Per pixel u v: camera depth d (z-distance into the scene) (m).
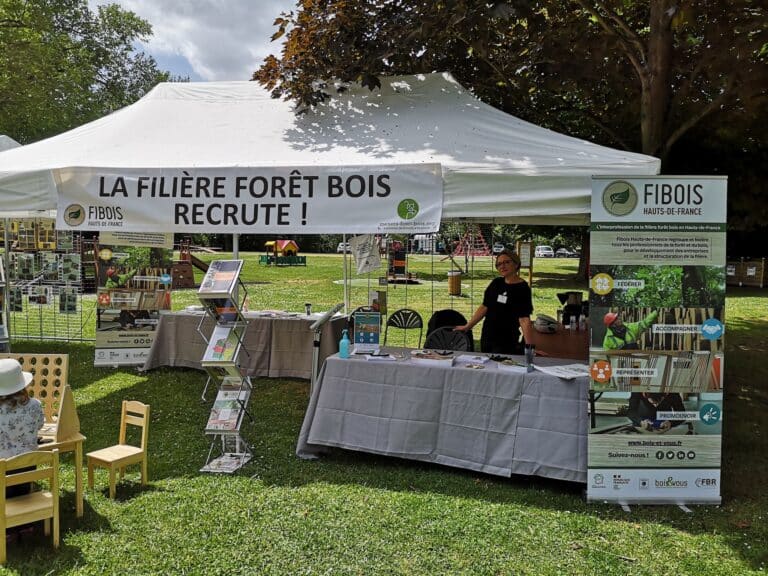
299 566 3.03
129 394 6.50
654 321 3.77
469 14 5.18
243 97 5.82
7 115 16.78
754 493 4.07
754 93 5.30
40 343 9.53
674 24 5.02
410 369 4.36
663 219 3.73
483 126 4.86
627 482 3.82
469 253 17.08
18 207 4.54
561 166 3.93
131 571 2.96
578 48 6.02
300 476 4.23
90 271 9.27
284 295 17.22
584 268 23.30
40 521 3.43
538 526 3.51
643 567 3.08
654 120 5.73
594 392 3.81
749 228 6.99
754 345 10.32
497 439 4.14
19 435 3.22
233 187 4.33
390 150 4.48
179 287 19.31
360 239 8.14
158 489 3.97
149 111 5.63
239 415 4.41
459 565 3.07
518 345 5.42
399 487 4.06
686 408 3.81
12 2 16.45
